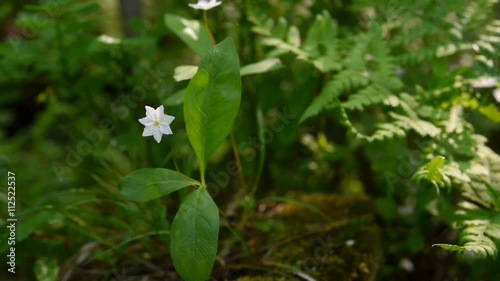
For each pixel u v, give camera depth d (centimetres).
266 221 45
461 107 42
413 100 41
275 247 43
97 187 52
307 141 54
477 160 40
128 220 46
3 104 81
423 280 49
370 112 50
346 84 42
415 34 44
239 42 49
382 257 44
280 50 44
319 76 49
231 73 34
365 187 53
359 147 51
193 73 37
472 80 42
